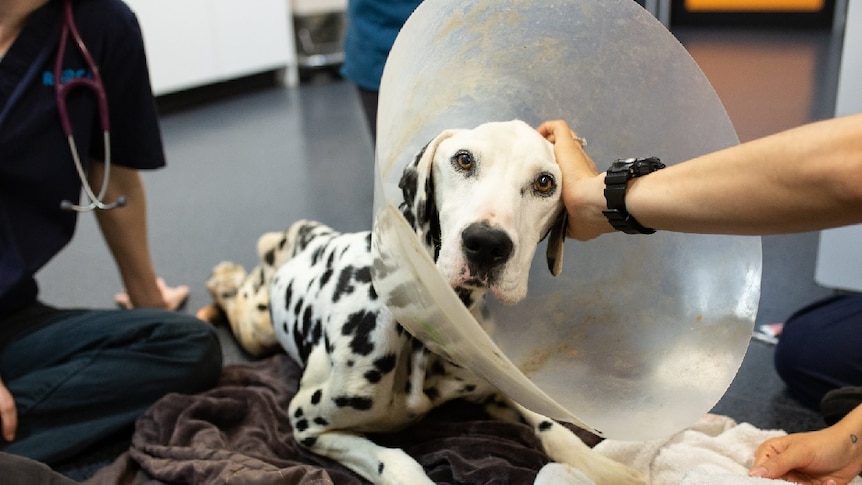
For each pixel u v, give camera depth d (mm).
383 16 2176
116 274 2559
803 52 5562
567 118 1392
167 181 3508
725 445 1452
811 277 2350
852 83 1990
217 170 3648
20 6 1573
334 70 5949
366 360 1350
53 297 2389
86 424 1597
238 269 2225
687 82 1269
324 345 1439
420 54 1178
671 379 1261
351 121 4516
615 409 1183
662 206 1005
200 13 4895
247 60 5273
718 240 1279
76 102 1674
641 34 1287
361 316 1369
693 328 1297
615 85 1334
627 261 1365
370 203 3127
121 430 1667
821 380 1678
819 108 4023
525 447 1433
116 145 1864
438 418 1601
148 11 4582
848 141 821
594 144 1379
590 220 1167
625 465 1361
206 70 5027
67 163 1672
